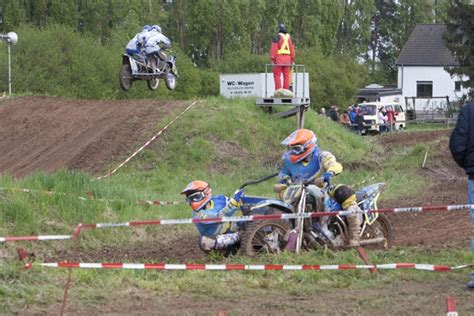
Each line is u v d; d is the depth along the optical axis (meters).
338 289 11.23
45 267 11.96
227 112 34.44
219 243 13.41
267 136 33.88
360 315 9.76
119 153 30.36
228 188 25.97
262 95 37.75
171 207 20.23
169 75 32.53
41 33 60.88
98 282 11.36
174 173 29.22
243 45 93.31
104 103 36.47
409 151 36.56
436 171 30.97
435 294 10.88
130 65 31.86
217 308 10.10
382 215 14.35
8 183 17.98
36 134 33.22
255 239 13.14
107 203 18.55
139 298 10.59
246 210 13.47
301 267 11.22
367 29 130.88
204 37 93.06
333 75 86.62
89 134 32.50
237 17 92.31
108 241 16.11
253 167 30.83
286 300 10.58
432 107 88.00
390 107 68.12
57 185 18.59
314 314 9.83
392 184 26.91
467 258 13.02
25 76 55.78
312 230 13.41
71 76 58.84
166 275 11.95
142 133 32.12
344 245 13.48
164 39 32.41
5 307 9.92
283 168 13.88
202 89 72.69
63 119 34.59
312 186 13.31
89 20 85.00
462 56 74.38
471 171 11.31
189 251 15.06
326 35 107.00
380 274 12.02
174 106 35.09
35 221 15.74
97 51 62.25
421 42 105.75
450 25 74.38
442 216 18.92
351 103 87.75
